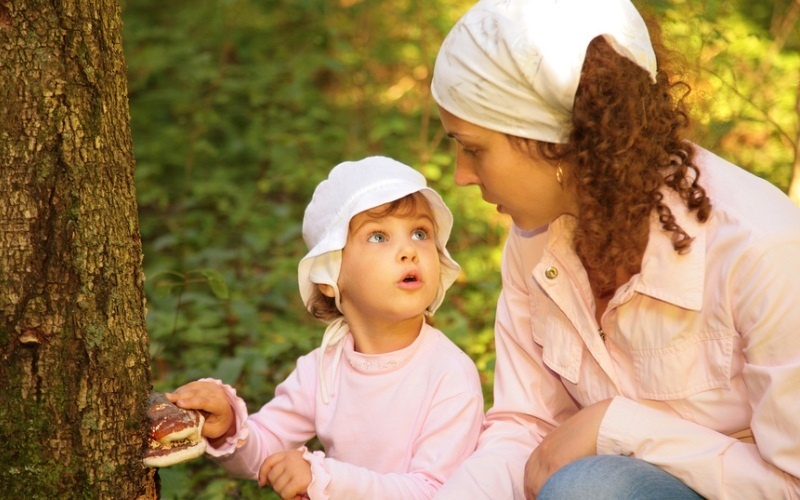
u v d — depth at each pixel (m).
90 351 2.10
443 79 2.18
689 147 2.15
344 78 7.58
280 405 2.72
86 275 2.09
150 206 6.24
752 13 6.30
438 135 6.31
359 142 6.58
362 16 7.94
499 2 2.15
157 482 2.25
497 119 2.11
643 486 2.03
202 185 6.06
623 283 2.24
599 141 2.04
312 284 2.72
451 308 4.50
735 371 2.14
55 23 2.04
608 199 2.08
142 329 2.21
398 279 2.52
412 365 2.59
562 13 2.08
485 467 2.39
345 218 2.55
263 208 5.85
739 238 2.06
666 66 2.29
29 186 2.04
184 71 7.26
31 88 2.03
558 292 2.35
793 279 2.00
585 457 2.11
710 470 2.05
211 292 4.77
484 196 2.28
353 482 2.34
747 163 5.16
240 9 7.89
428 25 7.53
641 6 2.34
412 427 2.54
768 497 2.01
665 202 2.15
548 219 2.27
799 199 4.11
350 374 2.63
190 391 2.37
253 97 7.02
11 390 2.07
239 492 3.24
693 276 2.11
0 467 2.08
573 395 2.50
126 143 2.18
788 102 5.43
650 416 2.15
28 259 2.05
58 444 2.09
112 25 2.14
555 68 2.05
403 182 2.57
